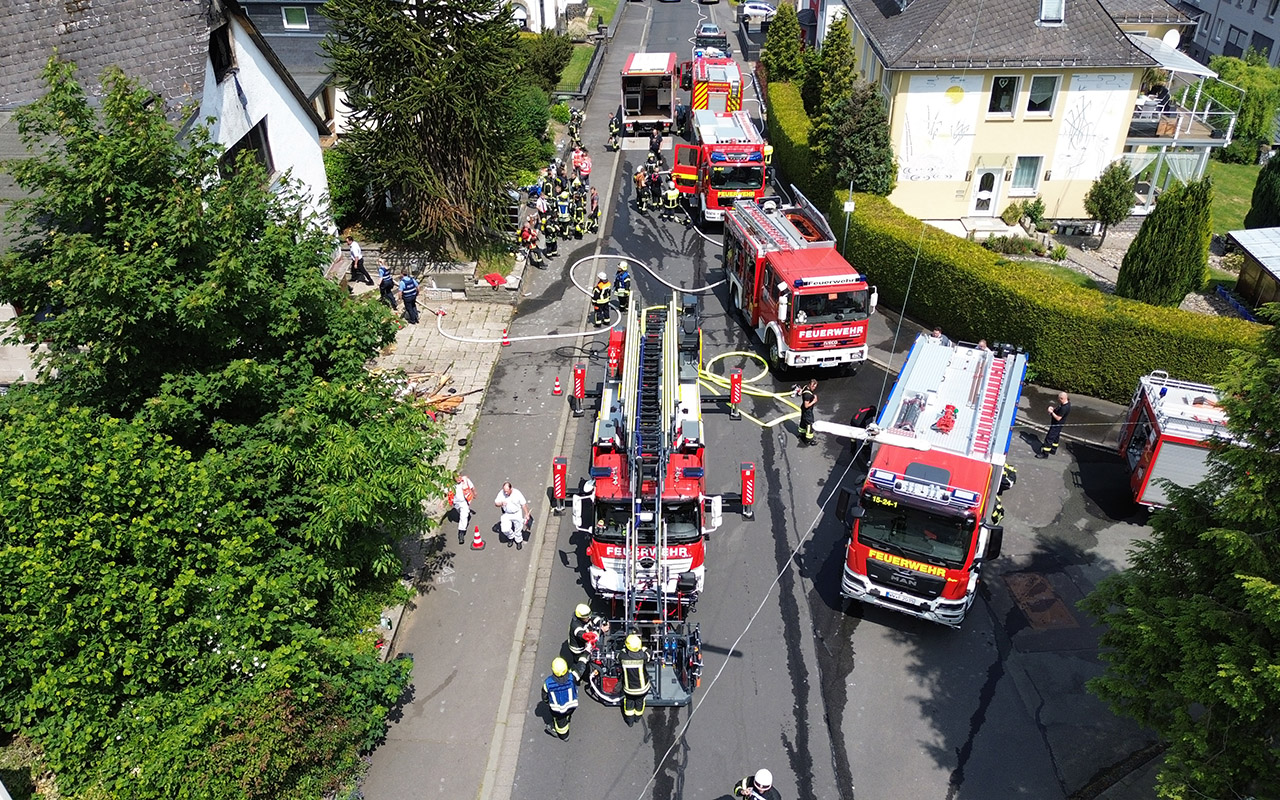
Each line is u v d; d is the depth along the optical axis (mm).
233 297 10922
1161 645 10188
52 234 11141
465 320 23625
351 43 23531
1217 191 33750
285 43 30500
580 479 17750
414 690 13438
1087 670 13875
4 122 16078
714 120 30391
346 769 11562
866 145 25281
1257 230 24375
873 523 13719
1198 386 16906
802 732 12836
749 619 14773
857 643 14336
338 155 25875
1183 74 32781
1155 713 10797
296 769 10945
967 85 26359
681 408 15836
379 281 24828
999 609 15023
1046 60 25766
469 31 23516
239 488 11148
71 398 11406
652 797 11906
